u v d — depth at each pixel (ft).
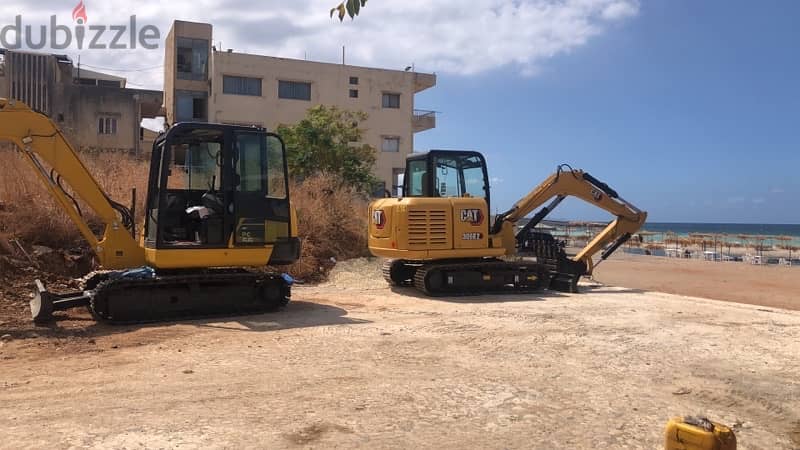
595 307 38.29
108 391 19.16
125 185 50.42
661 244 131.64
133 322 30.42
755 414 18.57
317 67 147.02
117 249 32.83
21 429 15.78
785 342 28.50
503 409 18.29
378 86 153.89
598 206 49.39
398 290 46.01
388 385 20.33
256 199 33.04
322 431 16.08
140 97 127.13
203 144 33.83
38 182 44.93
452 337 28.09
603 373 22.57
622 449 15.57
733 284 61.11
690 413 18.40
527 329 30.27
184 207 33.60
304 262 52.60
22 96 115.34
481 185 45.57
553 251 49.26
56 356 23.68
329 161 87.97
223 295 33.14
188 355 23.99
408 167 46.83
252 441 15.26
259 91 141.59
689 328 31.53
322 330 29.30
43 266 39.86
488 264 43.93
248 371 21.65
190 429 15.96
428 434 16.15
